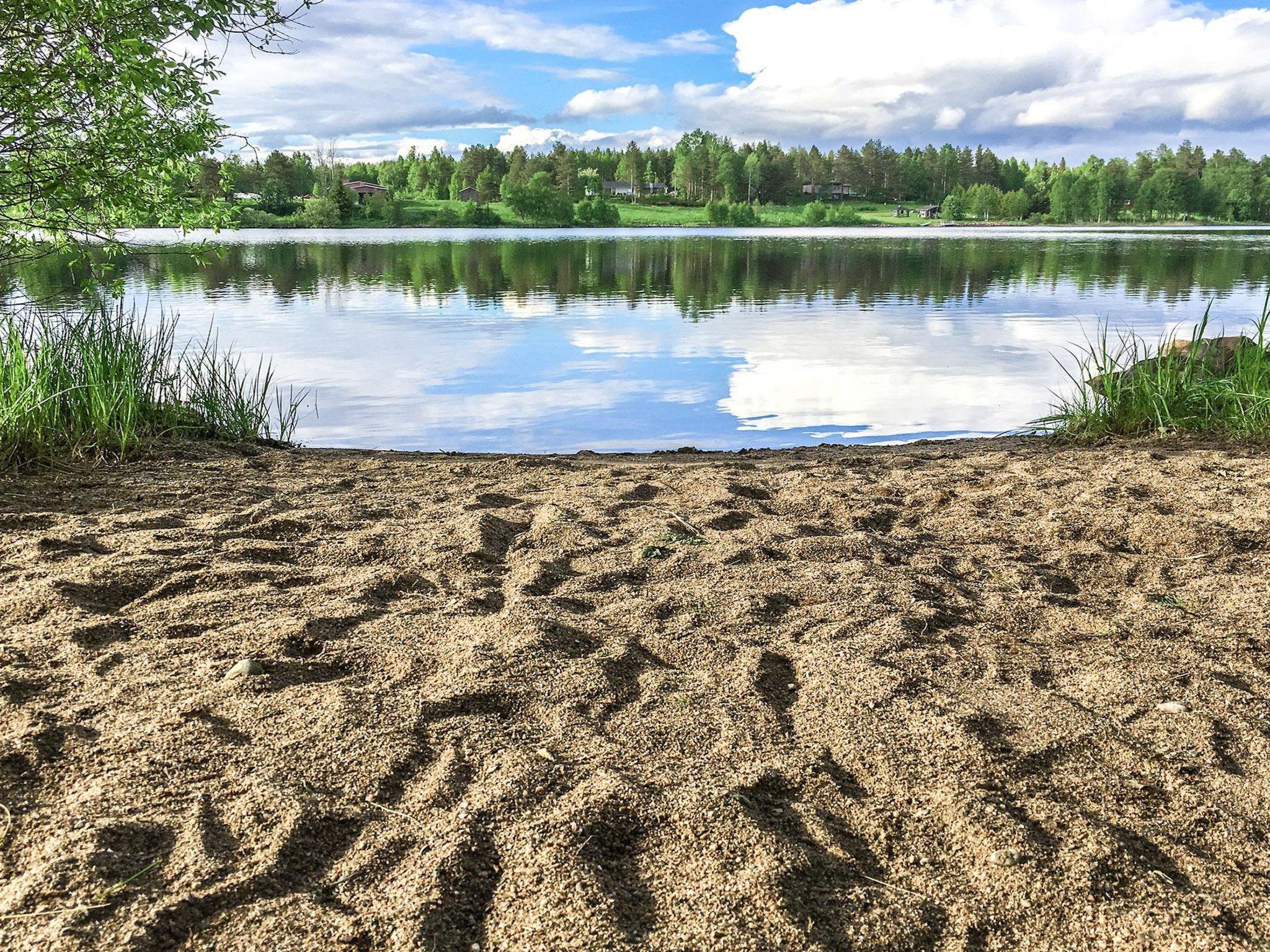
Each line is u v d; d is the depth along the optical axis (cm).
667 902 155
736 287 1945
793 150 15600
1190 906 157
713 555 334
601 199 10038
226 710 213
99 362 565
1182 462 489
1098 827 176
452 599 289
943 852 170
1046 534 372
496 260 2858
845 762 199
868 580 311
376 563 325
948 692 231
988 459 532
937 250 3666
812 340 1167
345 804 179
